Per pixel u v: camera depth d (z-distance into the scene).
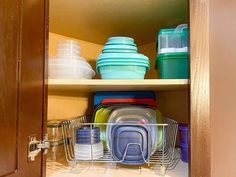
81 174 0.64
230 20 0.66
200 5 0.56
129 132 0.70
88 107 1.08
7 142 0.45
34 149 0.54
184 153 0.76
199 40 0.55
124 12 0.80
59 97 1.00
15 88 0.47
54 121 0.91
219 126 0.58
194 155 0.54
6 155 0.45
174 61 0.67
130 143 0.69
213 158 0.55
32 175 0.53
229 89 0.64
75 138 0.74
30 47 0.52
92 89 0.86
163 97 1.05
